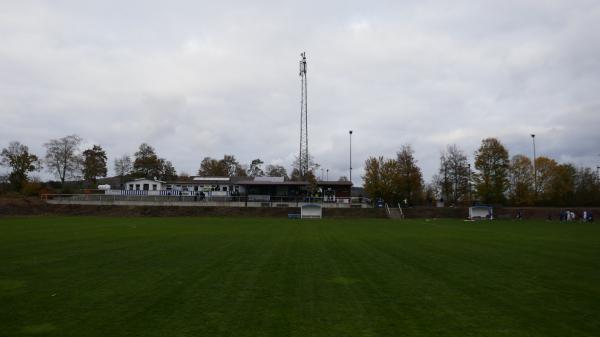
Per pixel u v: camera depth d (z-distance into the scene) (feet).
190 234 101.86
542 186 259.39
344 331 27.86
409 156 257.75
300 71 271.28
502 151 233.96
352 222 170.71
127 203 232.94
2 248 71.61
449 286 42.16
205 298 36.60
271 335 26.99
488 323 29.84
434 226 146.92
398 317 31.14
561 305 34.91
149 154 400.67
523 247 78.69
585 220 192.44
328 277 46.44
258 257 61.82
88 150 375.25
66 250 69.05
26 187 281.74
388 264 56.03
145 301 35.47
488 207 209.26
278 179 299.58
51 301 35.50
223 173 443.32
